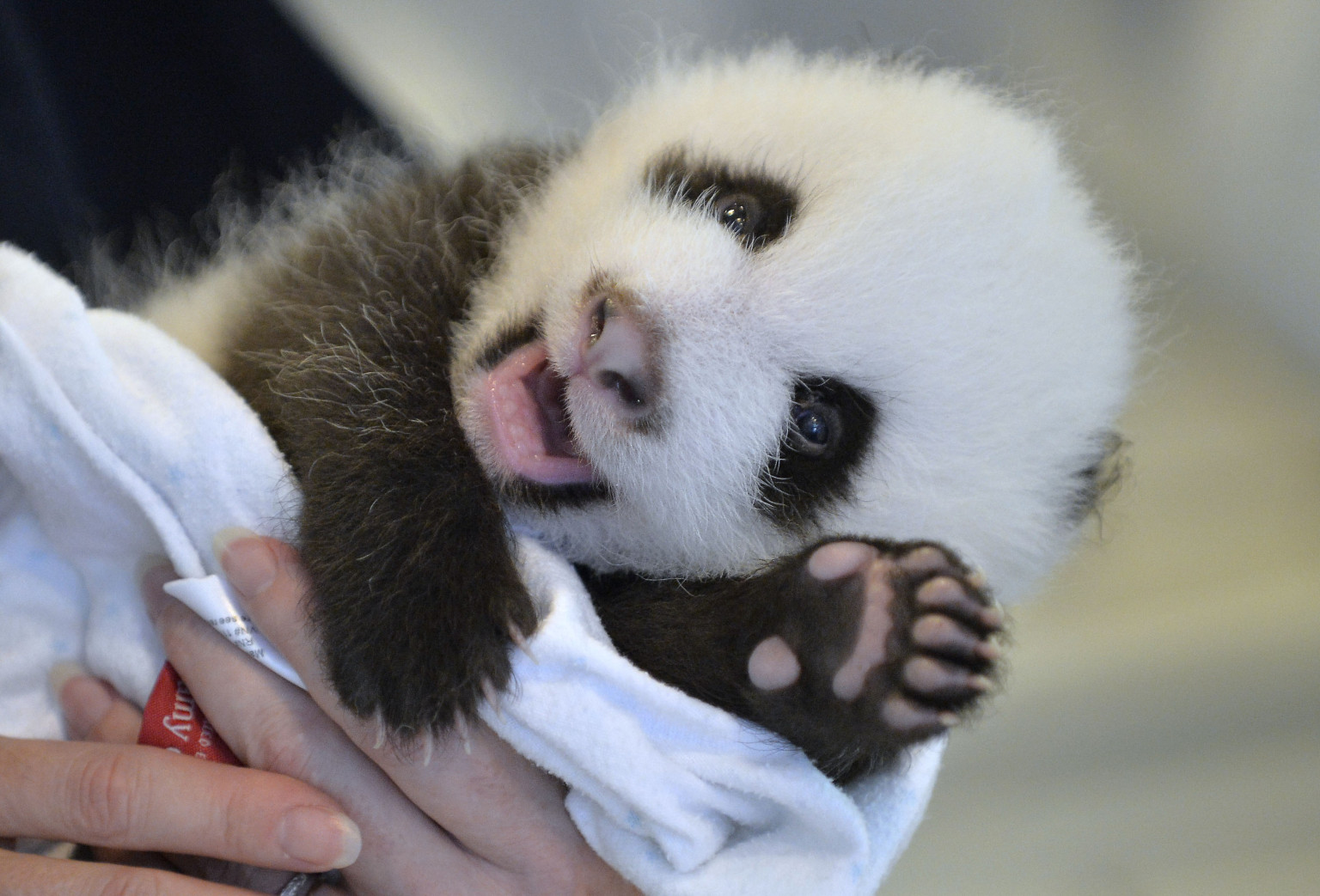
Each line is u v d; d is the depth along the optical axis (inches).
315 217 72.5
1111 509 92.7
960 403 55.2
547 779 54.1
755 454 55.6
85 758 49.1
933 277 53.9
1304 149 106.2
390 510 52.8
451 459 55.7
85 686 58.2
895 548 46.3
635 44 102.0
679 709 47.7
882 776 55.4
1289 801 105.3
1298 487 119.0
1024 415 57.0
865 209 54.7
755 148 60.2
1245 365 118.3
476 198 69.9
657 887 48.5
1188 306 115.3
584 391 55.5
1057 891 103.8
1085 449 60.9
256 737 53.3
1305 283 113.0
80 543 57.5
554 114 105.4
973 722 44.6
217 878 57.1
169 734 54.6
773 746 49.2
